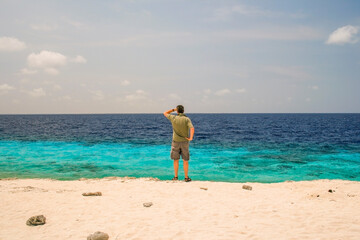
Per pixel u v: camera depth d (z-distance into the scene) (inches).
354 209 185.2
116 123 2758.4
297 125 2320.4
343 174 426.0
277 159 565.9
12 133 1269.7
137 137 1095.0
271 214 173.5
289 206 194.2
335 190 250.4
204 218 165.2
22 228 147.1
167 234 136.9
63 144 826.2
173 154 295.4
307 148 756.0
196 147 777.6
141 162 519.8
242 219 162.7
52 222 157.5
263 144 855.7
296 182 305.0
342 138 1074.1
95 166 474.9
